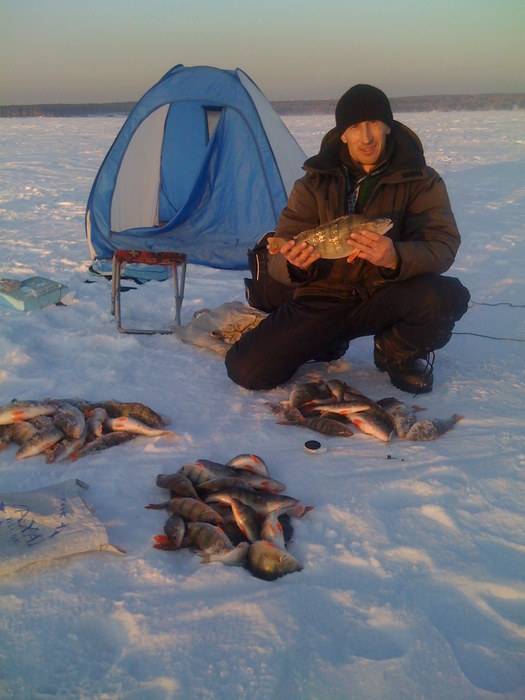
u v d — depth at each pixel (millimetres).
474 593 2676
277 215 8547
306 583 2730
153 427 3996
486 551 2928
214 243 8445
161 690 2232
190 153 9906
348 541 2996
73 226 10945
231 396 4504
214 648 2393
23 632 2469
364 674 2301
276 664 2326
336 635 2463
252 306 5199
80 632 2480
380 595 2664
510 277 7617
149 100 8352
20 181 16781
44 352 5250
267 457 3719
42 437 3674
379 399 4496
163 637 2438
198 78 8414
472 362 5113
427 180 4199
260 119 8359
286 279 4285
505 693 2236
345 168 4254
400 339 4402
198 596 2643
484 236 9797
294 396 4258
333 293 4418
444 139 27578
